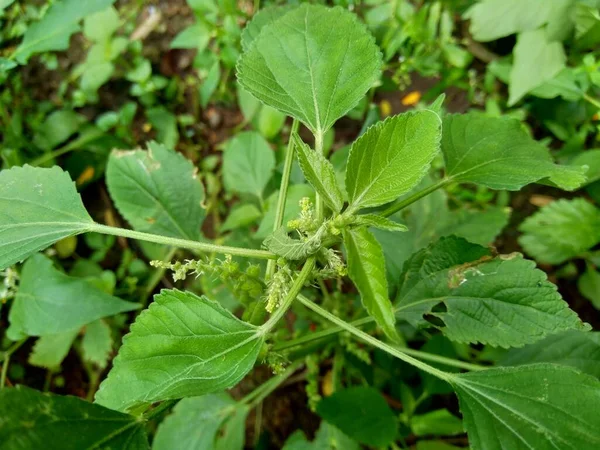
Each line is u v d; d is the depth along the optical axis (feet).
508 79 0.84
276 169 0.74
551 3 0.73
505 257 0.50
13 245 0.48
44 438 0.36
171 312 0.40
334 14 0.51
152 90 0.98
